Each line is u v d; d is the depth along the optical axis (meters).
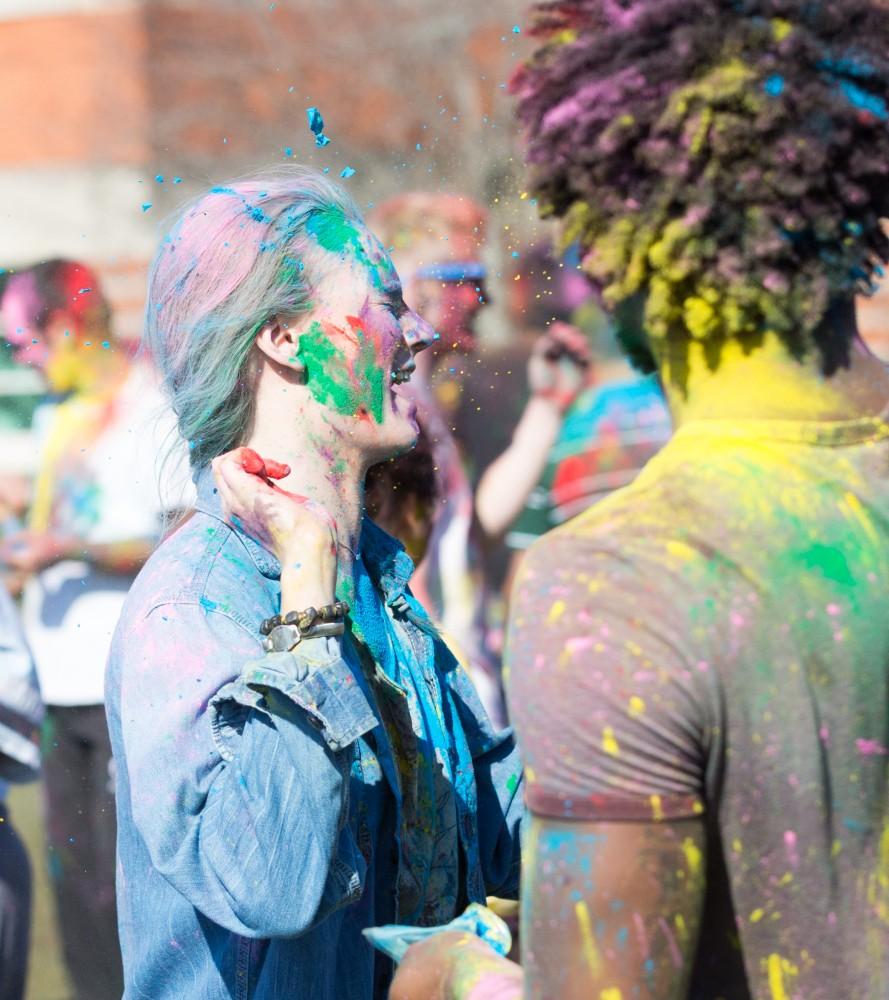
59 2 11.45
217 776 2.04
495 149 10.09
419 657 2.46
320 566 2.11
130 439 4.78
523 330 5.21
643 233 1.55
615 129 1.53
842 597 1.51
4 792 4.21
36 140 11.54
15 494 5.75
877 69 1.52
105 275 9.50
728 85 1.48
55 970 5.10
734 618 1.48
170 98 11.31
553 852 1.49
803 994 1.51
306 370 2.28
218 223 2.28
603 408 5.11
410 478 3.61
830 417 1.59
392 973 2.27
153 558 2.26
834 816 1.50
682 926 1.47
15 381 6.47
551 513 5.09
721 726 1.48
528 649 1.53
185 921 2.18
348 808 2.09
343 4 10.67
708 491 1.54
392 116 10.52
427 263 4.32
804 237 1.54
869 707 1.50
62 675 4.83
